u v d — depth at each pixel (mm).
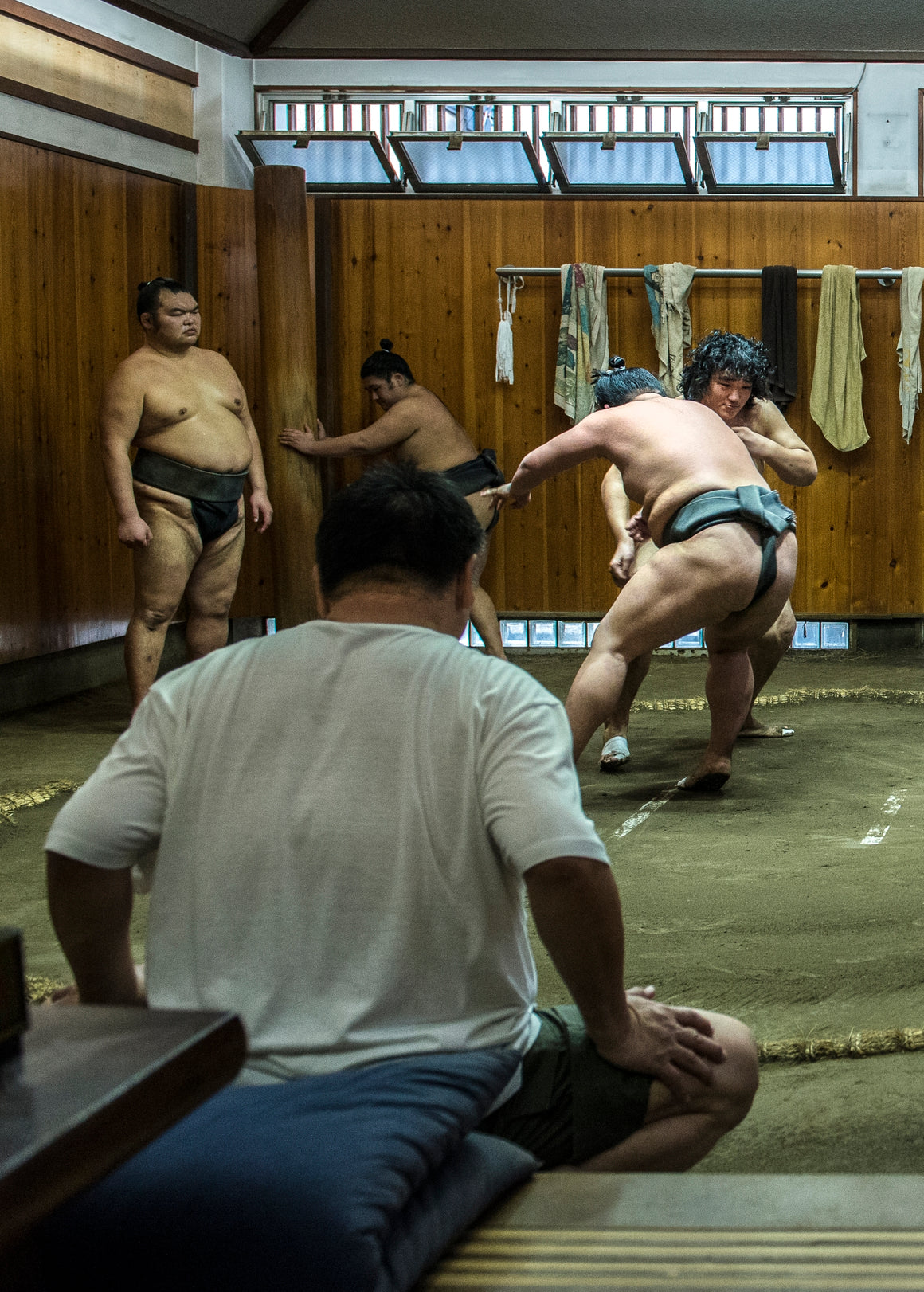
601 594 7023
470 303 6879
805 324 6832
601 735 5023
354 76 7016
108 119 6098
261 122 7082
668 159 6891
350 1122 1044
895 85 6938
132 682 5031
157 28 6398
